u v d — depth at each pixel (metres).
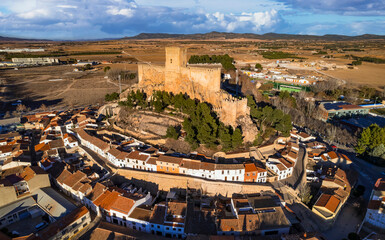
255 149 123.88
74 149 135.00
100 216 94.06
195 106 136.12
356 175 120.06
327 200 95.75
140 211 90.12
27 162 120.38
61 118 171.75
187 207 92.75
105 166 118.31
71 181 105.00
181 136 127.75
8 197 94.94
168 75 153.75
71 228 82.81
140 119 143.25
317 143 145.12
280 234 82.88
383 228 86.25
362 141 137.38
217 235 78.62
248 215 85.69
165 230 85.44
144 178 109.69
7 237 77.62
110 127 149.62
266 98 198.12
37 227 87.69
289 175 112.69
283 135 138.50
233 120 125.50
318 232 83.06
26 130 166.12
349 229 90.19
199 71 142.25
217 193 102.81
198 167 106.06
